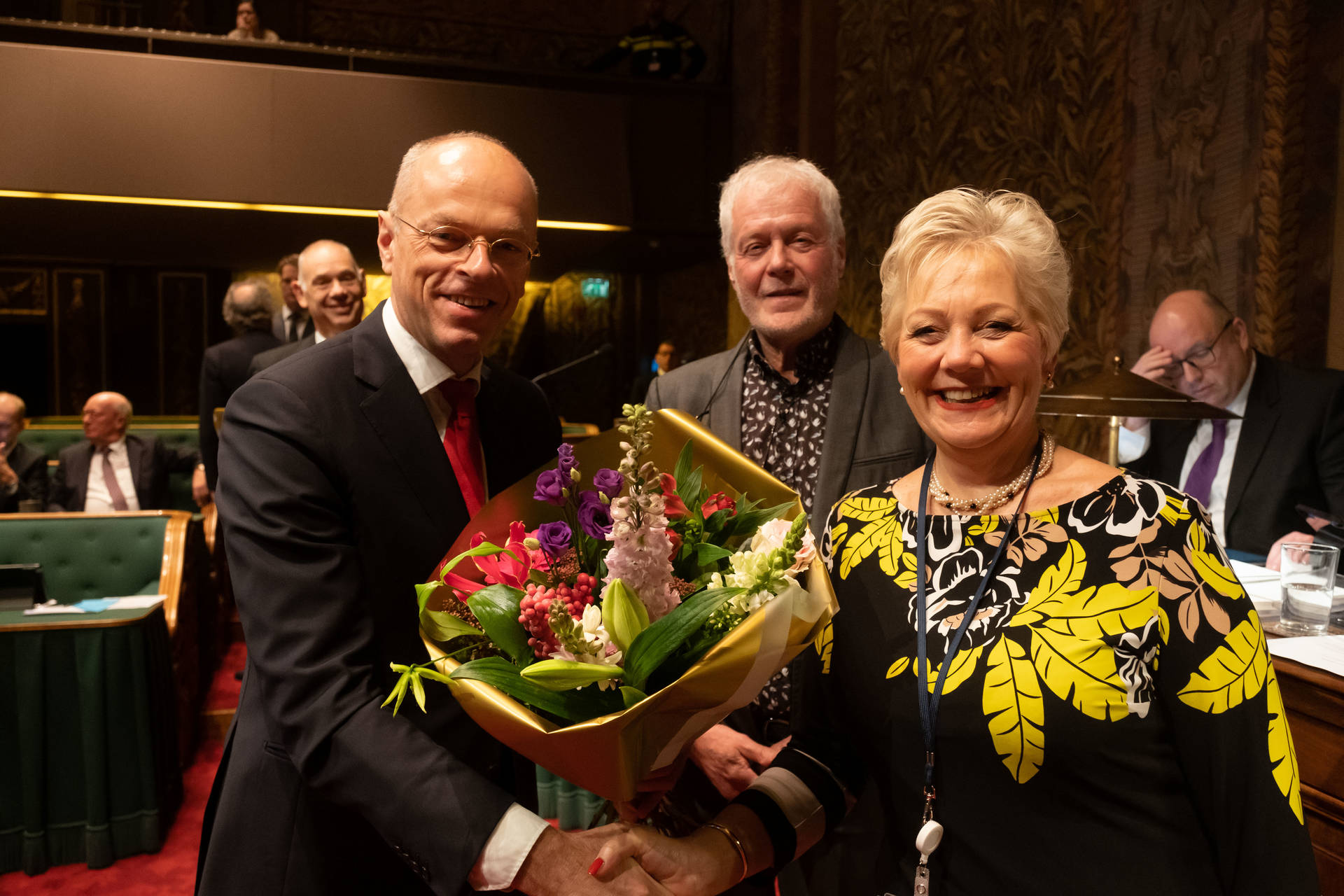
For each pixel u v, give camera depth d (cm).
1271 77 368
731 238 189
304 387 129
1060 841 103
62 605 336
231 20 845
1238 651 102
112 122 585
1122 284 452
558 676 94
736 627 101
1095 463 116
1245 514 286
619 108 666
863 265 562
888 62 545
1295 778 101
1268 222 371
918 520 119
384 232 143
